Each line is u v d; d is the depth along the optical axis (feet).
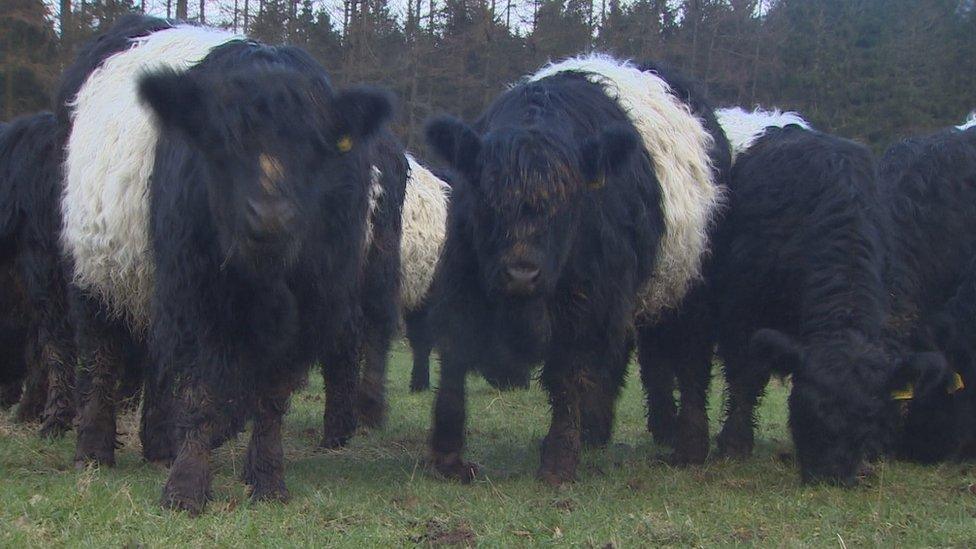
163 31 21.30
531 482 19.69
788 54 106.52
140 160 18.35
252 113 14.61
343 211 16.74
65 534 14.26
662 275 22.35
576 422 20.26
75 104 21.30
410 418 31.04
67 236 20.24
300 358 17.29
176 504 15.76
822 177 21.83
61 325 23.30
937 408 24.23
